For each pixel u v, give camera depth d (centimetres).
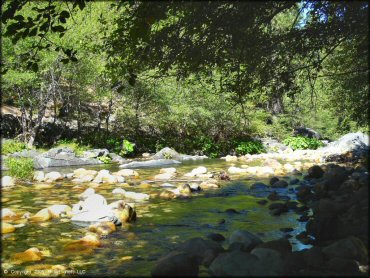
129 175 1230
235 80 652
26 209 768
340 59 772
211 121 2144
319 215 526
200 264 417
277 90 658
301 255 400
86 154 1700
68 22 1439
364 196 531
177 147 2125
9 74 1485
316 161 1612
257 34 525
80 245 532
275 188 957
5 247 535
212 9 479
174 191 918
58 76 1797
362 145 1895
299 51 573
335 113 1574
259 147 2200
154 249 517
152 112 2083
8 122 1930
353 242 402
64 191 958
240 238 478
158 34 522
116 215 656
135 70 598
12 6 511
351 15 483
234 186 1005
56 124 2036
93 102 2102
